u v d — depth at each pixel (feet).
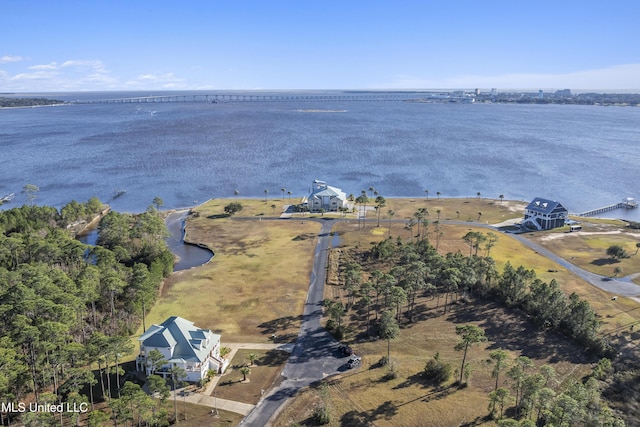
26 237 433.48
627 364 279.69
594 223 579.48
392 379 267.39
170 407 243.40
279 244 499.10
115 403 212.43
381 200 585.22
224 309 353.31
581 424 215.51
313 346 303.07
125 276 369.91
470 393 255.70
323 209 625.82
